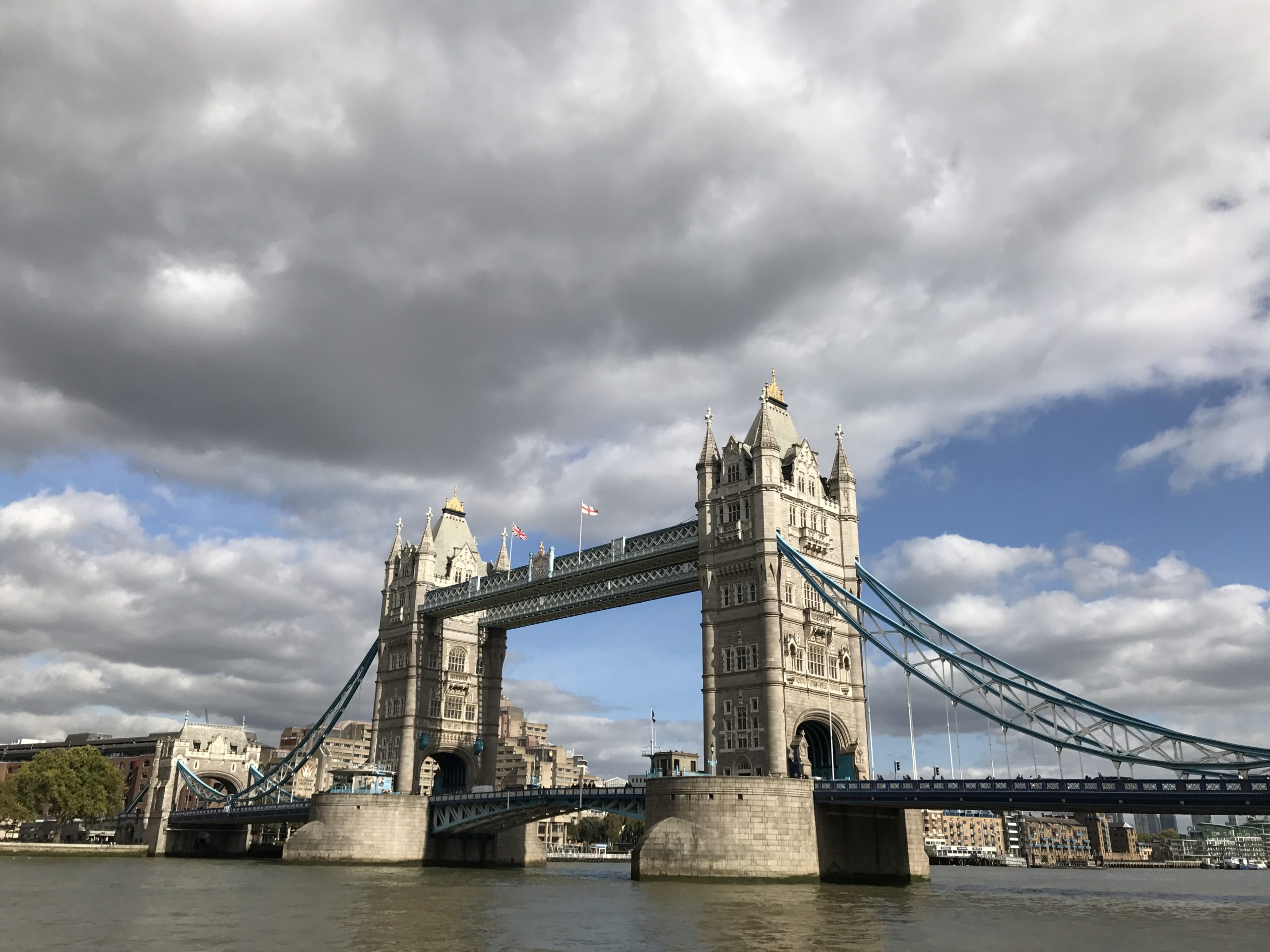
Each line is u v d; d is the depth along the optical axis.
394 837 115.19
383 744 133.75
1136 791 70.12
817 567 100.50
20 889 79.06
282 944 47.16
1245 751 71.25
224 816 148.50
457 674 137.75
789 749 92.75
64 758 169.12
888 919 57.59
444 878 93.38
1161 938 51.06
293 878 91.88
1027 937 50.88
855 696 101.31
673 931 51.53
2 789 163.50
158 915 59.16
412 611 136.00
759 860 80.56
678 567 108.81
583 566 115.06
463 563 141.75
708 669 97.94
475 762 135.88
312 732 145.00
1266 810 65.12
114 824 185.12
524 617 131.88
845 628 102.75
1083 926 55.97
